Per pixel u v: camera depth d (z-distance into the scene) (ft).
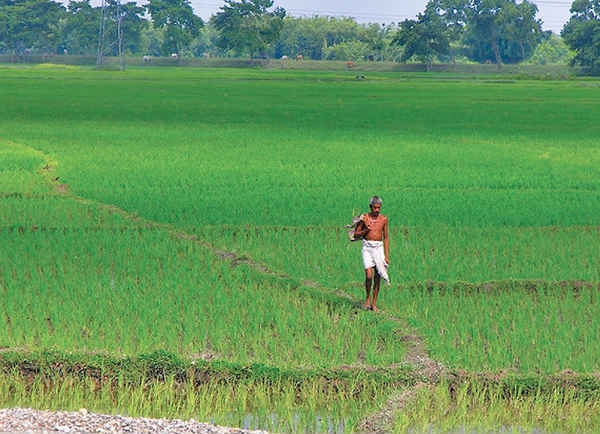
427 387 41.39
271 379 41.88
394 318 50.67
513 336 47.21
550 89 430.20
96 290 55.11
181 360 42.60
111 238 72.59
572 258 67.41
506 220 83.51
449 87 441.27
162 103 281.54
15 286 55.67
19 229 76.95
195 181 109.19
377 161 133.08
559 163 132.16
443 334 48.37
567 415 39.99
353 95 350.43
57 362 42.52
